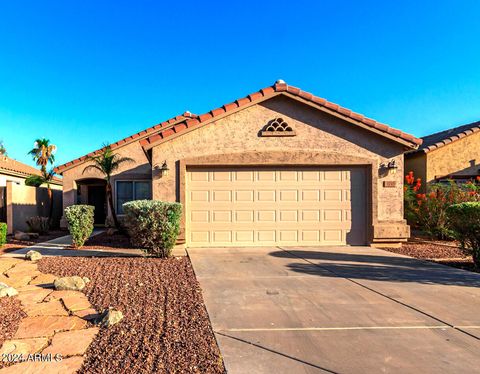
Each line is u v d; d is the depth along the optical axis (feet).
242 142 37.01
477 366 12.01
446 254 33.94
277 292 20.75
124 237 47.88
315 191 38.11
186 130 36.19
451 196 43.21
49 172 67.97
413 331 15.05
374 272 26.00
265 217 37.65
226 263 28.78
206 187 37.27
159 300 18.90
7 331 14.76
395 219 37.68
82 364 11.98
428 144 59.98
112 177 60.59
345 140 37.78
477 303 18.84
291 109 37.60
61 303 18.47
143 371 11.55
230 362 12.24
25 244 41.34
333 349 13.29
